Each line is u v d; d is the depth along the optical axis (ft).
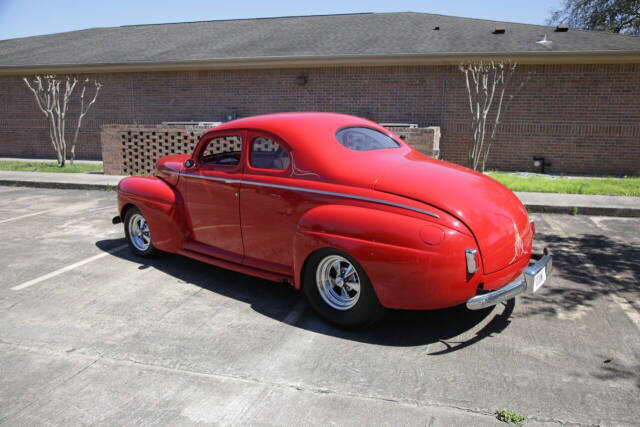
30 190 33.12
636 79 37.50
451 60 40.16
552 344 10.82
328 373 9.70
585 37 41.81
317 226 11.23
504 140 41.27
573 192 28.91
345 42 46.73
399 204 10.50
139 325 11.98
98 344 10.98
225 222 14.29
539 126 40.16
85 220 23.86
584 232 20.89
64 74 52.19
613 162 39.17
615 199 26.53
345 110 44.93
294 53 44.78
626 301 13.25
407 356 10.37
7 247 18.99
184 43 53.98
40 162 48.34
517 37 43.34
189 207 15.47
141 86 50.34
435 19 52.44
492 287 10.66
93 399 8.86
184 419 8.27
